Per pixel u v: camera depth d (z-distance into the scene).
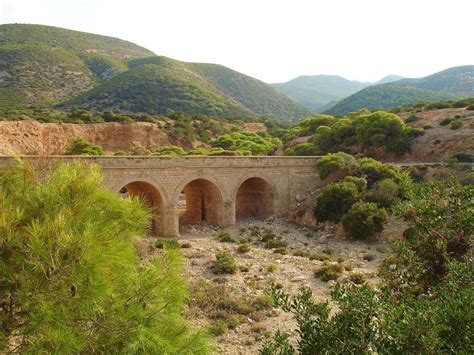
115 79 170.62
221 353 19.66
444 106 90.81
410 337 7.03
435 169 54.12
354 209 44.62
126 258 8.35
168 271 8.90
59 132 92.31
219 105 162.88
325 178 57.47
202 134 114.94
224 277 30.91
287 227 51.53
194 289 27.88
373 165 55.34
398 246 10.77
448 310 7.41
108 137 99.25
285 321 23.55
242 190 61.66
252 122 146.38
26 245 7.32
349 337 8.12
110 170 41.97
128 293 8.38
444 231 10.30
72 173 9.12
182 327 8.89
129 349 7.62
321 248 41.66
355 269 33.34
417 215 10.48
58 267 7.34
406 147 68.69
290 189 56.78
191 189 58.53
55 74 166.38
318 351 8.30
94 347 7.61
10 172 8.95
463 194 10.29
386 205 46.50
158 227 47.12
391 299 8.52
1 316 7.27
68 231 7.65
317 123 96.00
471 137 63.47
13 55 166.62
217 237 46.53
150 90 161.50
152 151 92.75
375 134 72.19
